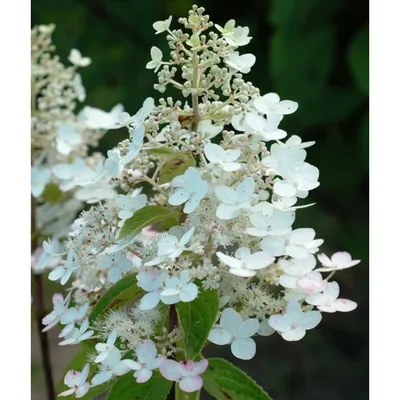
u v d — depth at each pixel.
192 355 0.63
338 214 1.73
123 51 1.84
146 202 0.70
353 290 1.72
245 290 0.67
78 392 0.64
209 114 0.69
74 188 1.00
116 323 0.66
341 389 1.65
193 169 0.64
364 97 1.62
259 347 1.71
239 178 0.68
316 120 1.64
